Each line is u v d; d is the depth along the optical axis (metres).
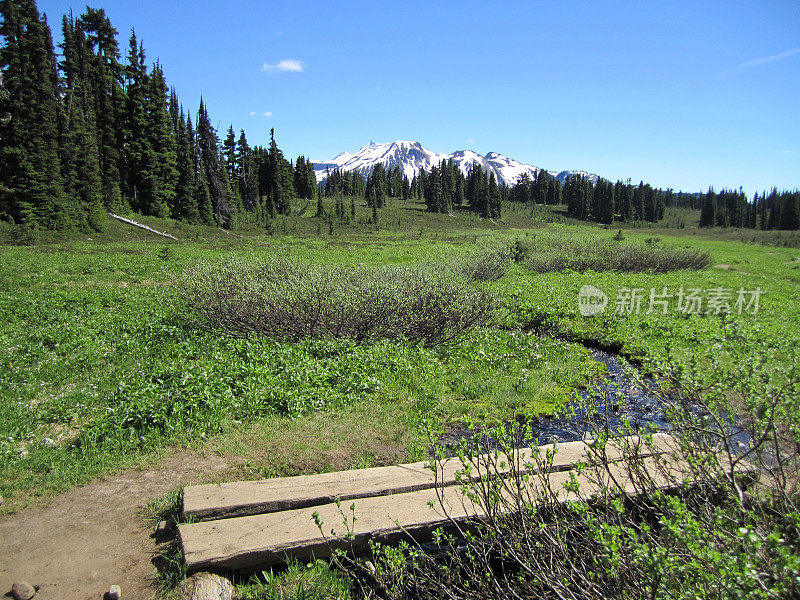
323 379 8.00
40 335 10.47
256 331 10.85
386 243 55.41
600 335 12.59
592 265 28.27
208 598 3.52
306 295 10.27
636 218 135.88
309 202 116.88
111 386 7.75
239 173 92.06
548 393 8.41
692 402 3.46
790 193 124.00
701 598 2.15
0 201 44.50
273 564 3.99
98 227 48.47
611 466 4.48
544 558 3.09
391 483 4.81
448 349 10.73
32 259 26.86
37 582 3.71
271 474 5.41
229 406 6.81
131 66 68.00
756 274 30.06
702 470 3.11
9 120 46.78
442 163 145.25
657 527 3.58
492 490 3.25
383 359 9.20
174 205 66.81
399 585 3.62
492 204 123.94
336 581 3.83
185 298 12.13
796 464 3.09
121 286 19.53
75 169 51.84
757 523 2.62
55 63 60.69
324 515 4.35
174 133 72.44
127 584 3.72
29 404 7.04
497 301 13.34
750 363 3.70
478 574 3.47
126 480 5.21
